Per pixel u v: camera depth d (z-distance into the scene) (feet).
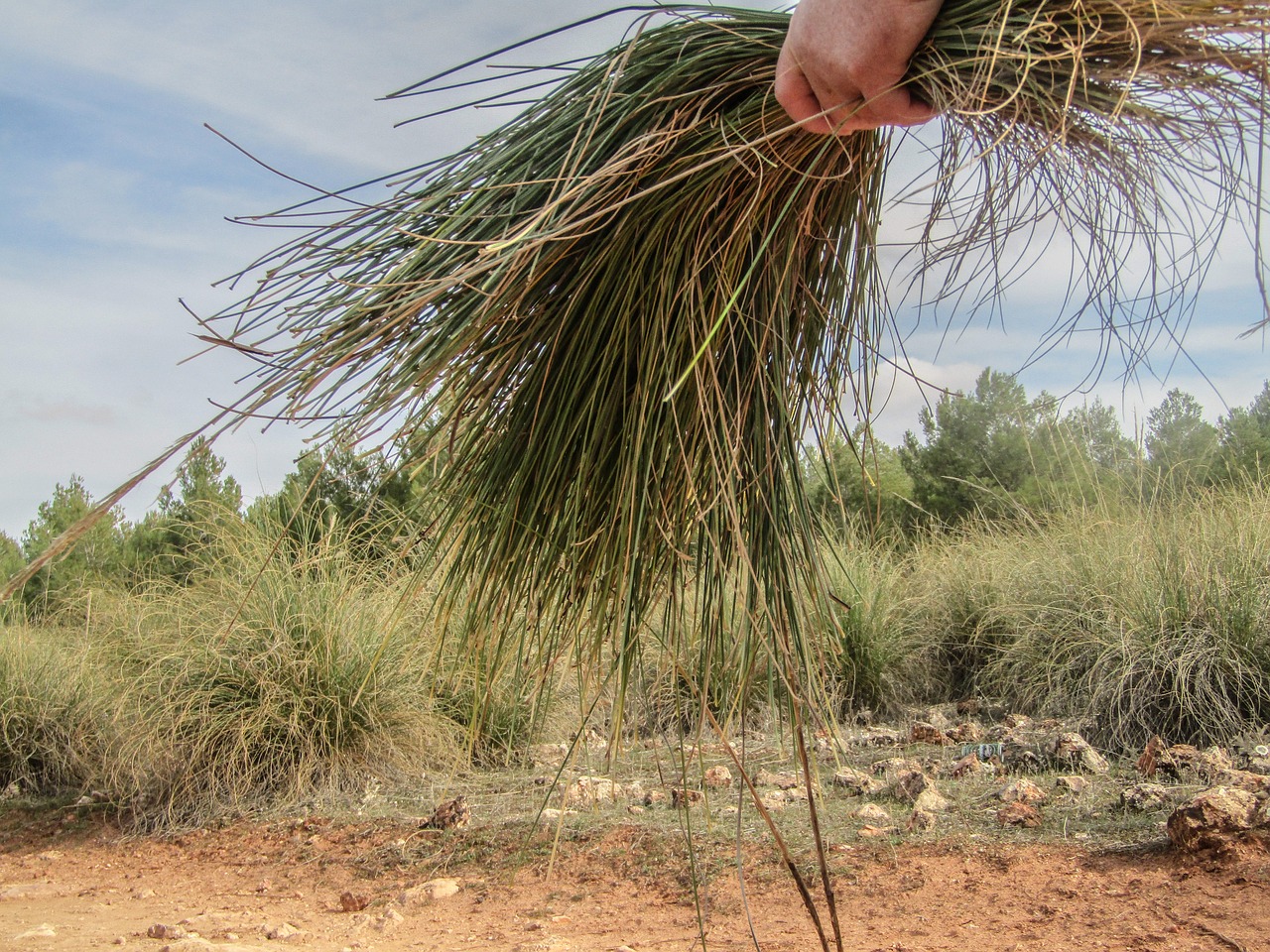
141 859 16.65
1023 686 20.54
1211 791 10.53
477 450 7.23
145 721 19.11
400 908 12.39
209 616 20.49
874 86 5.20
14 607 26.27
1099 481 22.34
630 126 6.17
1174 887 9.51
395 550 20.92
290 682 19.27
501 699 19.88
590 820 15.05
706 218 6.33
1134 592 18.53
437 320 6.06
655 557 6.88
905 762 16.30
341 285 6.10
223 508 22.52
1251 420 20.54
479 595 7.34
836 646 7.51
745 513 6.83
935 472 29.43
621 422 6.82
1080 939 8.63
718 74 6.12
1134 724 16.57
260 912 12.85
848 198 6.79
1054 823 12.19
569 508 7.00
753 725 19.71
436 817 16.01
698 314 6.43
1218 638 16.65
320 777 18.69
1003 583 23.40
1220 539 18.52
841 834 12.89
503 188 6.16
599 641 6.87
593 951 9.86
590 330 6.58
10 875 16.44
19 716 22.94
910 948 8.95
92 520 4.79
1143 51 4.56
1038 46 4.68
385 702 19.62
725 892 11.46
